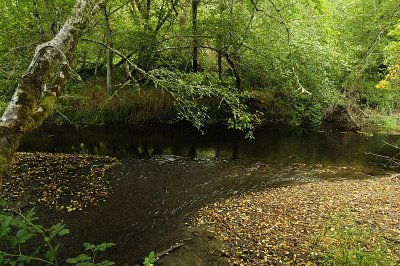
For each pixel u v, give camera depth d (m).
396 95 23.70
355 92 24.00
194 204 9.90
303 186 11.29
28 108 2.73
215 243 7.73
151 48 17.77
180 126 19.75
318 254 6.96
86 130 18.11
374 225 8.09
